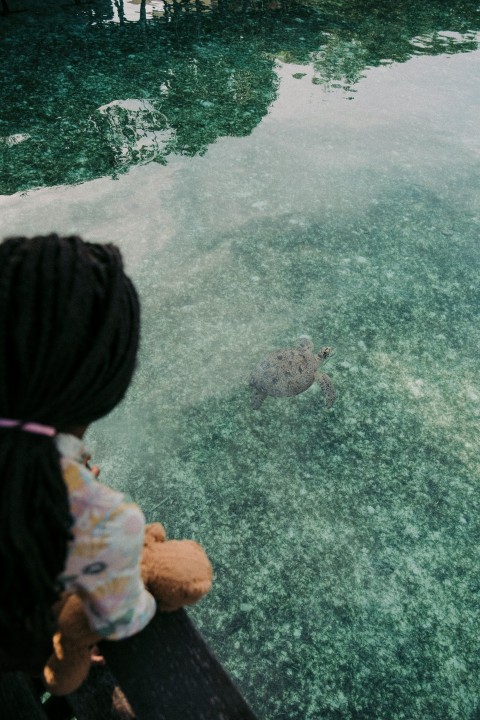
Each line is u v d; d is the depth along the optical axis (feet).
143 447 8.61
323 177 14.46
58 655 2.65
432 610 7.00
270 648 6.62
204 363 9.84
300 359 9.16
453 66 20.29
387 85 18.72
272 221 12.94
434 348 10.36
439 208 13.75
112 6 22.15
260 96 17.33
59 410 1.79
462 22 23.88
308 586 7.16
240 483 8.23
